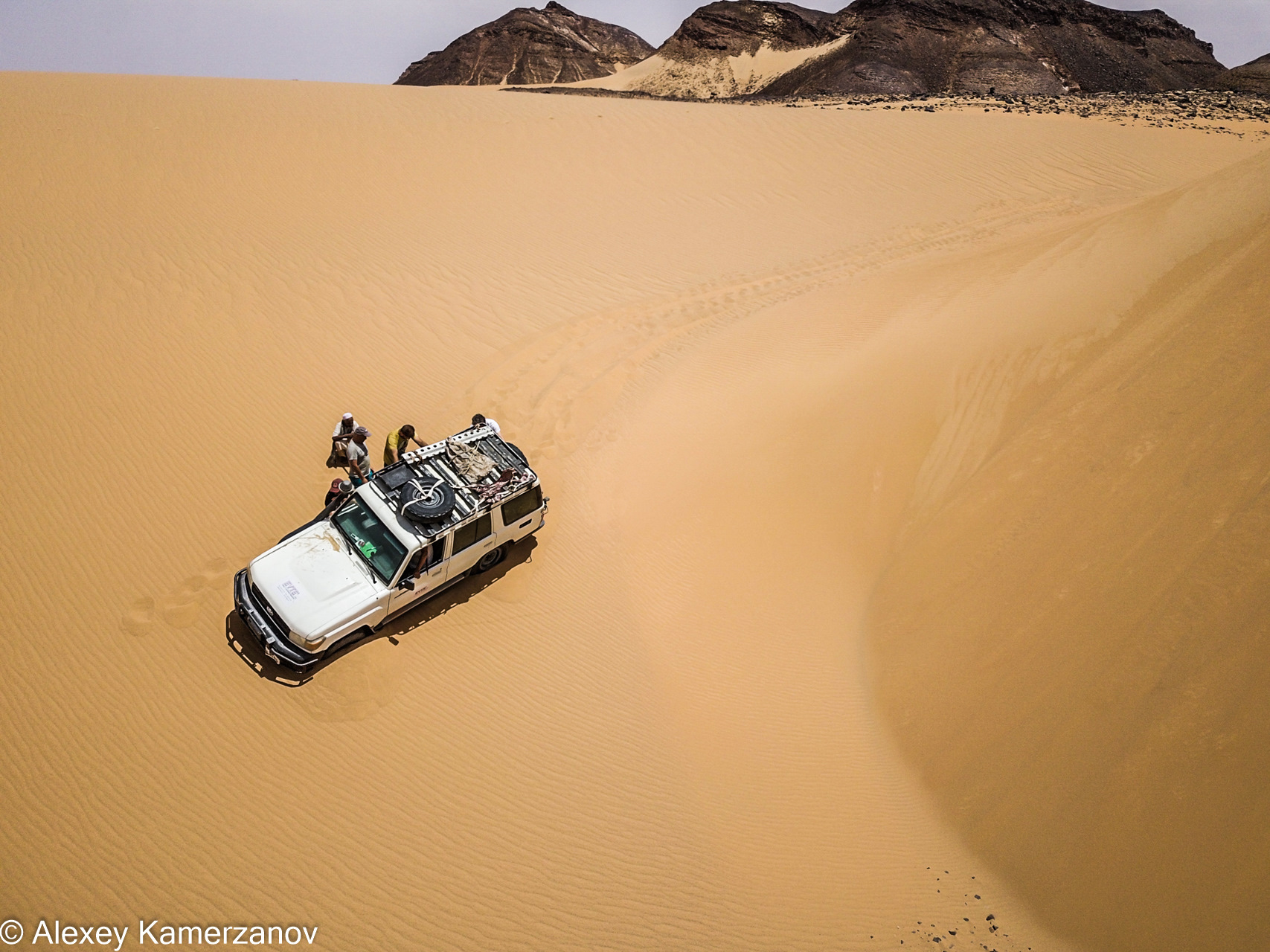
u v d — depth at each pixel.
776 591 10.19
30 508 9.73
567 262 18.98
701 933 6.90
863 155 29.00
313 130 23.19
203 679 8.23
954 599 8.98
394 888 6.91
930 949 6.79
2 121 20.12
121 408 11.48
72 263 14.80
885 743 8.63
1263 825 5.72
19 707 7.76
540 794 7.77
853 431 11.53
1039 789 7.25
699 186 25.00
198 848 6.97
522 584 9.84
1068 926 6.57
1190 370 8.23
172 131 21.48
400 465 9.30
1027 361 10.64
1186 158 31.59
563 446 12.30
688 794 7.99
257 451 11.20
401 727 8.12
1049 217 25.92
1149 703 6.76
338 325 14.36
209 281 14.96
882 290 15.84
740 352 14.71
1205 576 6.85
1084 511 8.28
